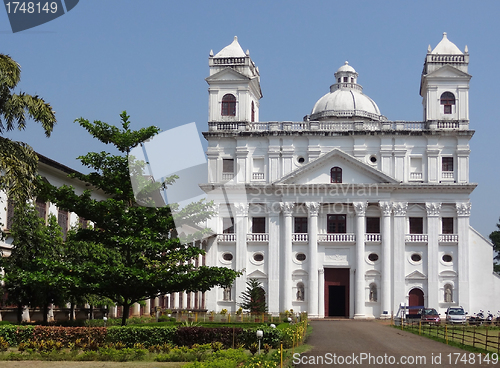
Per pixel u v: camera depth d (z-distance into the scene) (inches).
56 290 1669.5
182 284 1536.7
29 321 1824.6
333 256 3041.3
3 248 1744.6
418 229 3038.9
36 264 1519.4
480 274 3014.3
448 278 2994.6
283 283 3019.2
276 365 1130.7
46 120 1454.2
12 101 1421.0
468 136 3026.6
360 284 2982.3
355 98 3491.6
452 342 1648.6
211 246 3061.0
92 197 2393.0
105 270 1483.8
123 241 1489.9
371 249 3026.6
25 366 1168.8
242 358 1222.9
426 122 3063.5
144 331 1409.9
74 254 1658.5
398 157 3038.9
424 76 3080.7
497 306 2987.2
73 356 1264.8
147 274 1472.7
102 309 2395.4
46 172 2017.7
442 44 3129.9
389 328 2263.8
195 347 1359.5
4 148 1416.1
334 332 2023.9
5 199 1763.0
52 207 2054.6
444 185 2984.7
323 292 3024.1
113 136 1571.1
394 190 3011.8
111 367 1168.8
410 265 3004.4
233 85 3149.6
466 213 2999.5
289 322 2150.6
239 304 3016.7
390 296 2979.8
